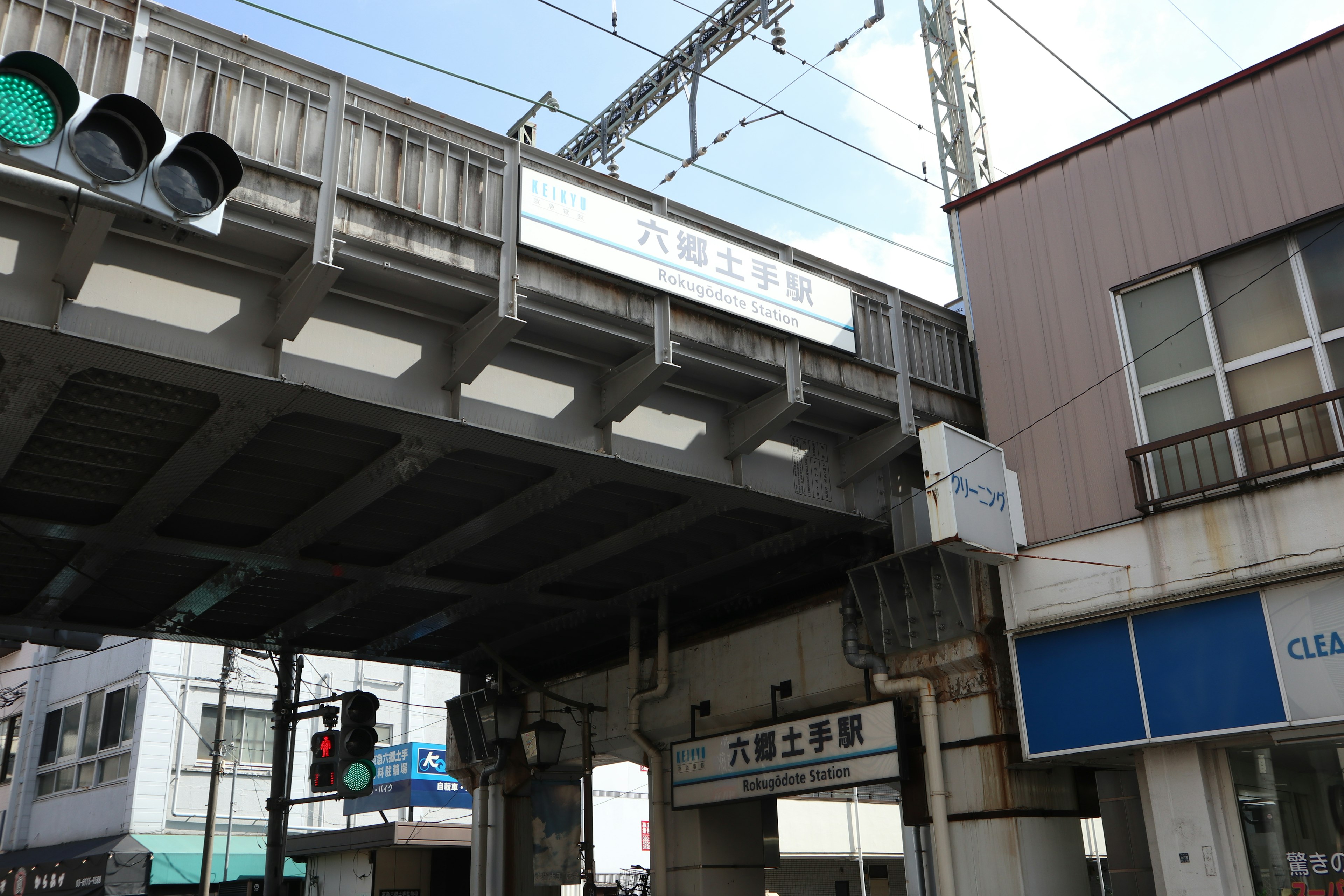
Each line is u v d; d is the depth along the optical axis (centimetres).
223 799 3161
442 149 1049
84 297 892
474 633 1981
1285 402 1072
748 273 1239
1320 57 1108
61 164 532
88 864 2841
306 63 977
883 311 1393
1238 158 1153
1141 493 1141
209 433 1062
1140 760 1152
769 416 1260
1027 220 1341
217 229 585
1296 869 1010
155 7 905
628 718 1883
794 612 1623
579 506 1409
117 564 1452
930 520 1159
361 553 1498
